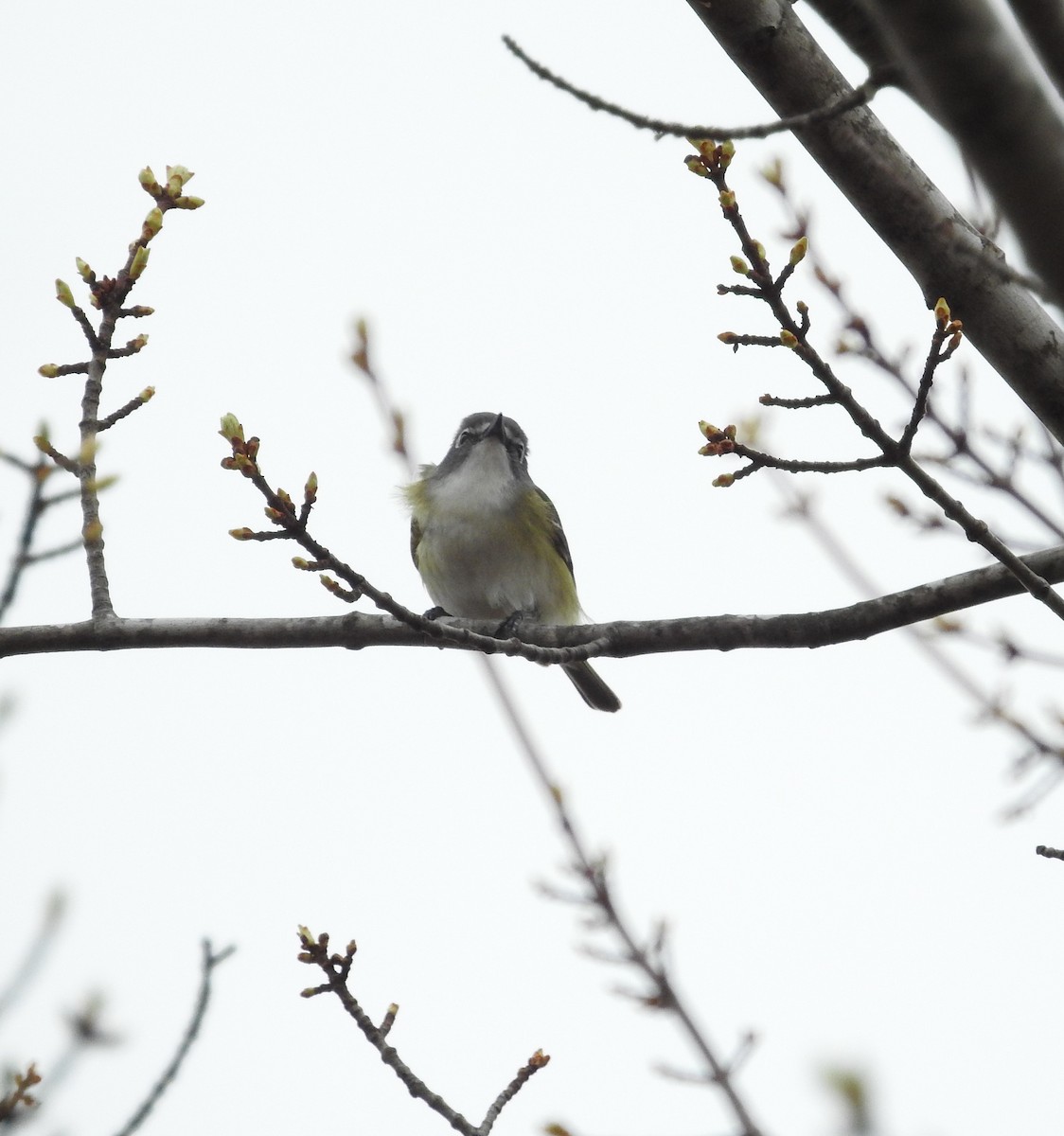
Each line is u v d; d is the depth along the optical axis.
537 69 7.25
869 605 10.19
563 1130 9.33
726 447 8.20
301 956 9.50
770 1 7.81
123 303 9.61
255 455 8.59
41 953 9.98
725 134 7.14
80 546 9.28
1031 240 6.15
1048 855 8.76
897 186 8.07
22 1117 9.43
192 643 10.44
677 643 10.66
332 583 9.07
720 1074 9.56
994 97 5.79
